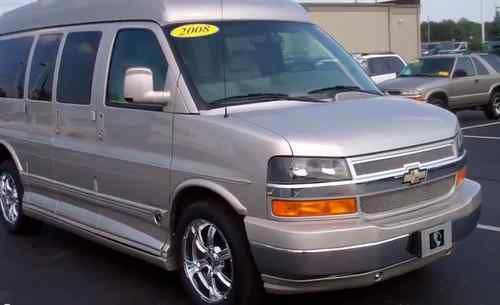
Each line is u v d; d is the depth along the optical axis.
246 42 5.40
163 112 5.04
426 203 4.63
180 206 5.03
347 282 4.27
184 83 4.95
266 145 4.30
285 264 4.19
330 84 5.44
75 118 6.00
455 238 4.71
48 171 6.48
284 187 4.22
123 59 5.54
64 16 6.48
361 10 38.06
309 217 4.22
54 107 6.32
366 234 4.18
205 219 4.76
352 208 4.25
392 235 4.27
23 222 7.21
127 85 4.94
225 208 4.65
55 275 6.03
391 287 5.32
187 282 5.00
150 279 5.83
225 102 4.93
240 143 4.45
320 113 4.71
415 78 16.78
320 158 4.22
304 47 5.69
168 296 5.42
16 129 7.06
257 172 4.33
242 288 4.55
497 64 17.98
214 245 4.82
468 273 5.58
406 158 4.49
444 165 4.71
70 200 6.29
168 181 4.98
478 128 16.27
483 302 4.99
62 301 5.40
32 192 6.95
